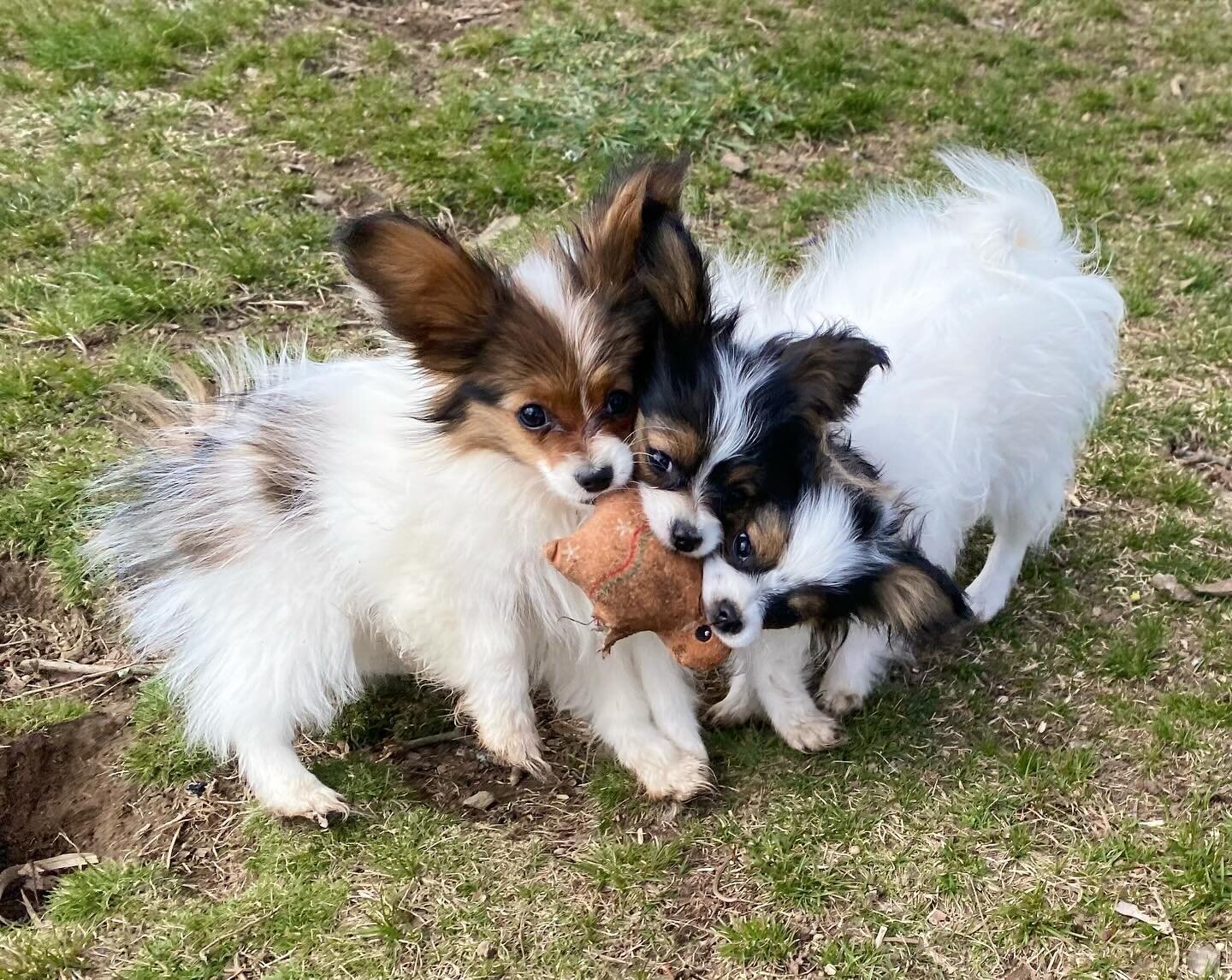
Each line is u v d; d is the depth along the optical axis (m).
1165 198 1.42
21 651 0.96
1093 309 0.96
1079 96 1.63
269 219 1.28
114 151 1.36
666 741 0.88
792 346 0.79
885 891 0.82
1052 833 0.85
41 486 1.03
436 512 0.81
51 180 1.31
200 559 0.87
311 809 0.86
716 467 0.76
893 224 1.00
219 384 0.96
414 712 0.95
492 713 0.86
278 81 1.49
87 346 1.15
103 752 0.90
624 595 0.77
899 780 0.88
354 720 0.94
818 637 0.87
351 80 1.53
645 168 0.80
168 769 0.89
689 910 0.82
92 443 1.06
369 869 0.84
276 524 0.86
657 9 1.70
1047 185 1.43
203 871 0.84
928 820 0.86
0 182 1.30
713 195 1.37
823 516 0.77
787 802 0.87
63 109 1.43
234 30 1.61
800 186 1.40
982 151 1.20
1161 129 1.58
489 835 0.86
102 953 0.80
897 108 1.55
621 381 0.77
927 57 1.68
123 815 0.88
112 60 1.51
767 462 0.77
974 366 0.89
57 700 0.92
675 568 0.77
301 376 0.91
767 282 0.96
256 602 0.86
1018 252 0.95
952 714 0.92
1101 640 0.97
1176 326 1.23
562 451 0.76
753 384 0.77
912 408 0.86
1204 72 1.73
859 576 0.78
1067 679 0.94
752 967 0.79
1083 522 1.06
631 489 0.77
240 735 0.87
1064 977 0.78
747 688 0.92
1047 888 0.82
